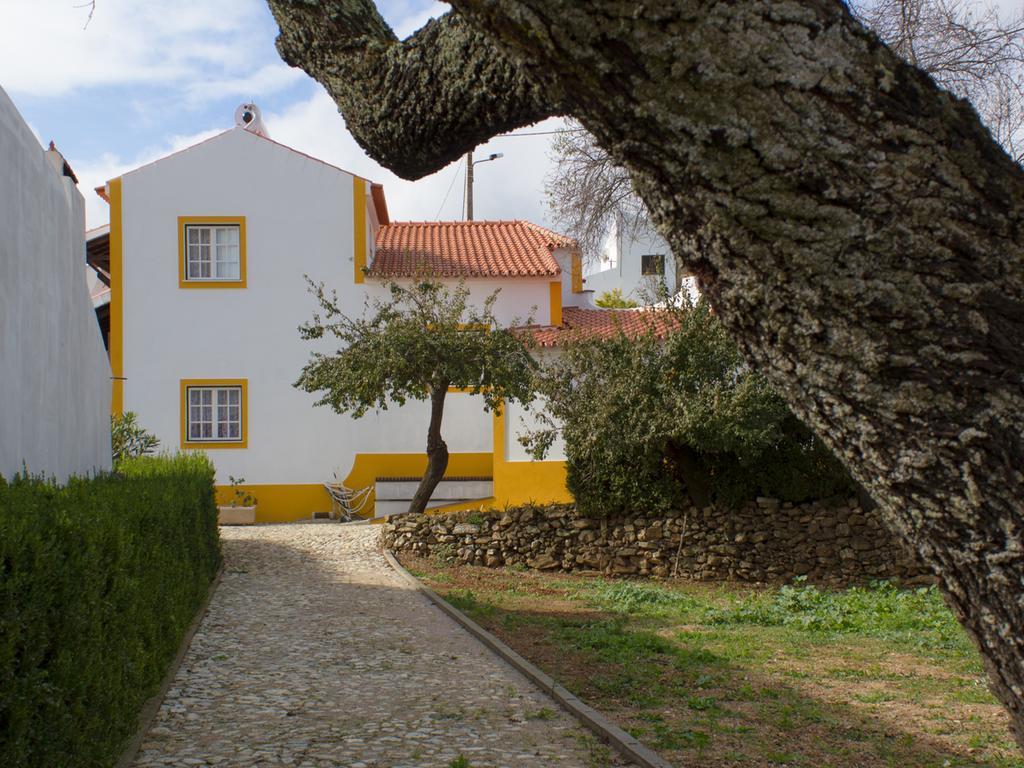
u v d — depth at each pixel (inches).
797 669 319.3
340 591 478.9
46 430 333.1
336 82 124.6
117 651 201.3
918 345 74.0
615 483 585.6
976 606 78.7
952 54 452.1
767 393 531.5
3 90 279.3
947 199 73.3
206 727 238.4
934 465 75.5
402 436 867.4
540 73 81.2
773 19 74.0
